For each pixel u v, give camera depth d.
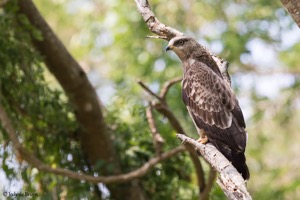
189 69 12.12
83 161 14.64
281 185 19.56
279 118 21.45
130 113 14.45
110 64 21.70
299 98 21.70
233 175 9.36
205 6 20.53
